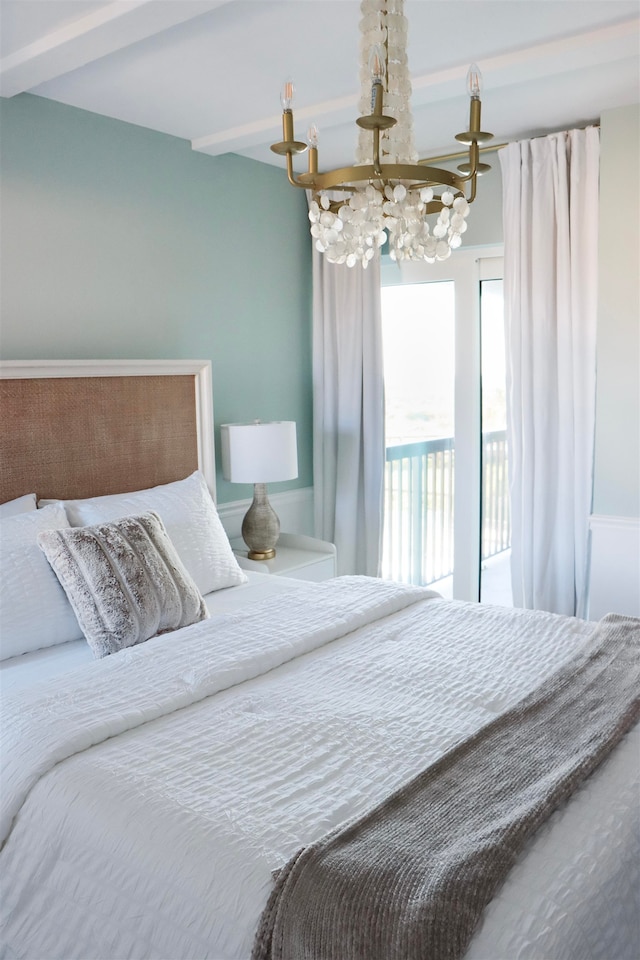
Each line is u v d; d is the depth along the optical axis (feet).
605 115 10.94
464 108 10.75
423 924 3.84
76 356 10.77
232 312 13.16
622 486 11.30
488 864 4.21
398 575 15.30
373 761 5.49
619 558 11.38
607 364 11.25
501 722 5.94
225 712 6.26
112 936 4.62
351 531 14.47
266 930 4.07
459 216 5.76
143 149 11.41
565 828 4.74
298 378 14.71
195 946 4.29
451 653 7.59
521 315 12.14
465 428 13.87
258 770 5.34
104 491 10.71
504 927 3.95
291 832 4.63
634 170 10.82
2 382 9.46
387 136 5.88
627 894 4.52
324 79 9.55
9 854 5.22
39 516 8.95
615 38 8.18
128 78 9.48
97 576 8.07
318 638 7.79
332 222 5.85
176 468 11.73
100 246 10.95
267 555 12.68
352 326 14.05
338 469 14.56
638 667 7.04
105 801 5.02
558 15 7.93
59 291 10.49
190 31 8.20
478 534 14.15
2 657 7.77
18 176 9.89
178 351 12.26
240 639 7.59
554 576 12.41
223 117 10.98
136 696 6.33
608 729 5.83
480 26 8.14
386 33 5.76
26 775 5.36
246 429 12.00
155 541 8.87
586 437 11.84
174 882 4.48
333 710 6.30
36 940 4.95
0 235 9.77
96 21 7.55
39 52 8.20
